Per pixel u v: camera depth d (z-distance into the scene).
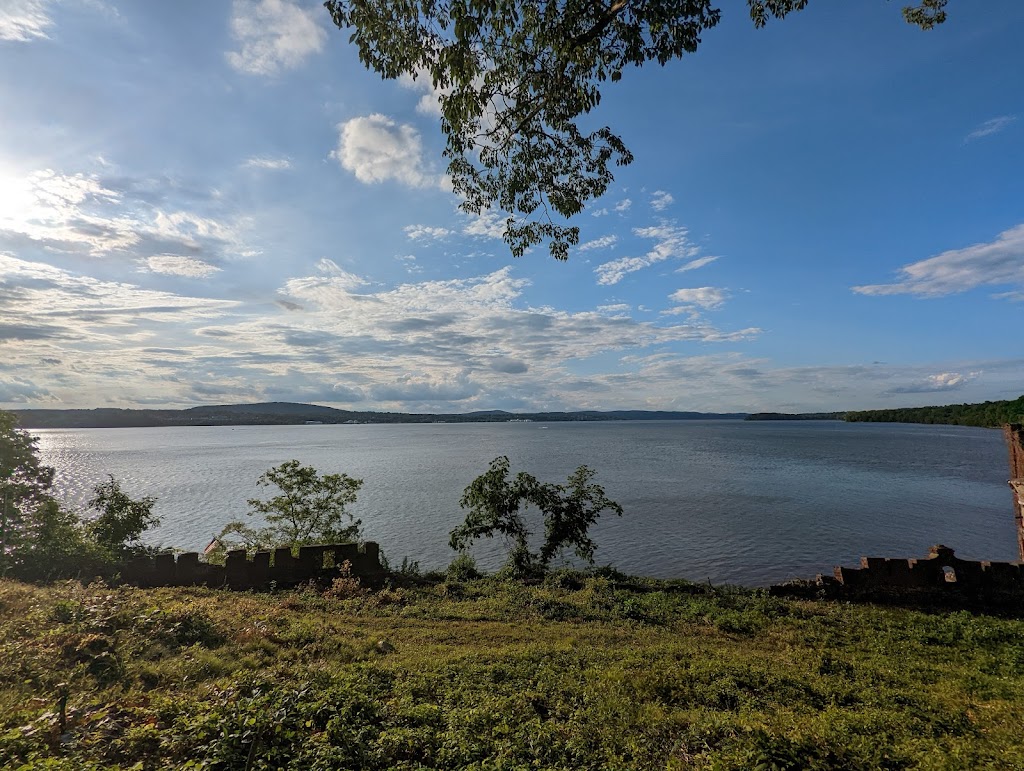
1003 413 197.00
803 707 10.01
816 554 35.03
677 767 7.27
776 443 150.50
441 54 8.56
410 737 7.46
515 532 25.98
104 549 19.41
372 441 186.00
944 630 17.30
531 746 7.65
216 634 11.34
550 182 11.97
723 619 17.23
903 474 76.12
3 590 12.56
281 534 29.45
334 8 8.73
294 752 6.75
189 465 93.19
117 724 6.95
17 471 19.61
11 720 6.53
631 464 89.75
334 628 13.76
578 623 16.72
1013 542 38.47
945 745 8.59
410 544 37.53
